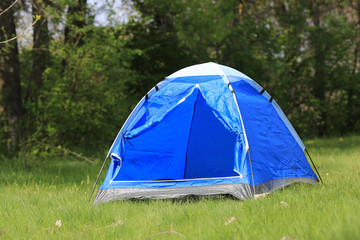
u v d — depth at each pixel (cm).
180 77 677
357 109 2159
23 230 433
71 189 725
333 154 1197
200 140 679
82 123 1335
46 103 1281
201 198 562
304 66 2005
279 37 1898
